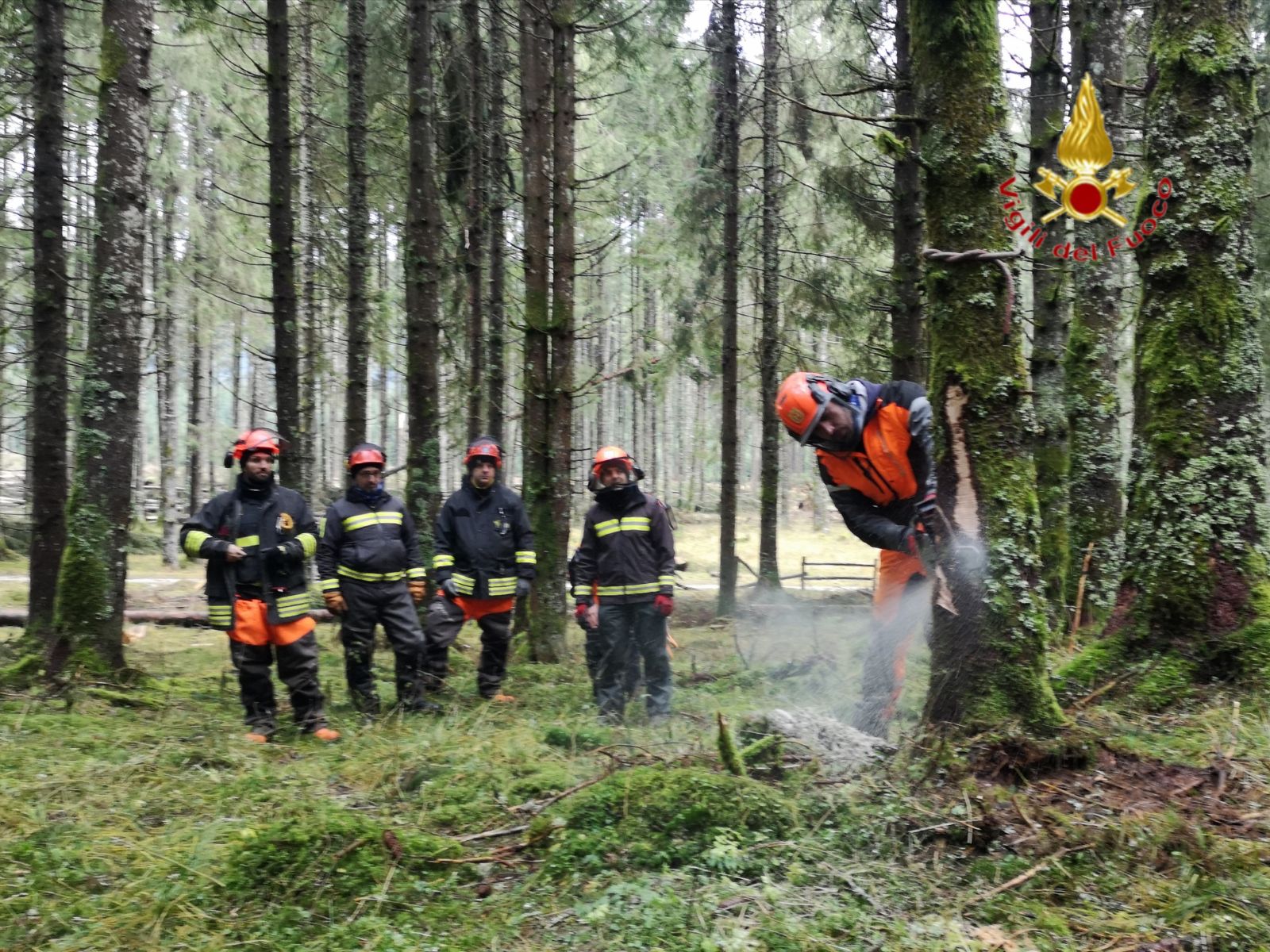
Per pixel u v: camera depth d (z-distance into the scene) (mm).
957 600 3807
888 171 11641
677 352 14336
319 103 14391
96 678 6465
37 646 7273
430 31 10391
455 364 12930
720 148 13266
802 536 31406
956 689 3809
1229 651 4383
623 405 35906
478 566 6797
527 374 8945
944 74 3785
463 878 3221
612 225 19047
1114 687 4504
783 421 4504
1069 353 7520
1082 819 3143
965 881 2930
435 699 6727
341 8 13312
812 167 12477
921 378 9398
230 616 5570
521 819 3699
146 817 3920
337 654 9406
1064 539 6922
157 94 18344
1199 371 4660
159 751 4812
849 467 4559
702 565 24484
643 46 12539
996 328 3760
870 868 3000
